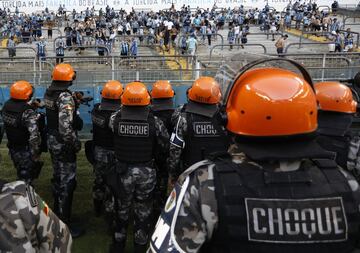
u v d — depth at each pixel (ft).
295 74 5.00
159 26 92.58
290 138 4.51
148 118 11.92
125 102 11.90
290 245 4.28
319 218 4.36
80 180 19.25
